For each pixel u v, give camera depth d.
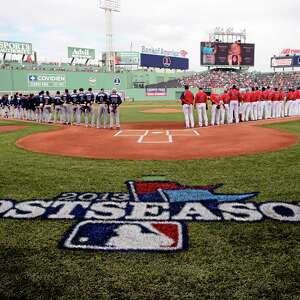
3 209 5.84
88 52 71.00
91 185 7.18
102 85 62.62
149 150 11.34
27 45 60.69
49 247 4.46
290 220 5.18
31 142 13.58
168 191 6.70
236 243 4.48
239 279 3.64
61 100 22.20
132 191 6.73
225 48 70.50
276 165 8.76
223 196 6.33
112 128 18.55
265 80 69.38
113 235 4.79
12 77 52.31
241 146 11.80
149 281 3.64
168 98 66.56
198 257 4.13
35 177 7.89
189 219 5.30
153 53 74.19
